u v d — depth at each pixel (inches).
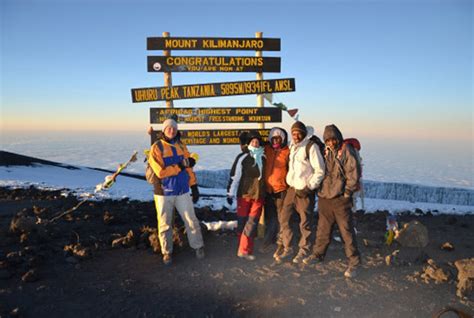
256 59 240.8
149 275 164.6
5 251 183.2
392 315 132.5
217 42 236.8
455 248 204.5
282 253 188.2
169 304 139.7
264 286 155.1
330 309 136.9
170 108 235.0
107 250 193.8
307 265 177.0
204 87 237.8
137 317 130.8
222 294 148.1
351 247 166.9
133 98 231.9
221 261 182.1
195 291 150.3
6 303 134.0
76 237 212.8
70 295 143.5
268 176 188.7
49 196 317.4
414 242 205.8
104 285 153.1
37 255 176.2
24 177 406.6
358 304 140.3
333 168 167.8
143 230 217.2
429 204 318.0
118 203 300.0
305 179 174.4
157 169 171.0
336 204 168.2
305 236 181.8
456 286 154.5
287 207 184.2
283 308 137.7
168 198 175.5
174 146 177.3
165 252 176.2
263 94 241.6
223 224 233.0
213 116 239.3
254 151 185.2
